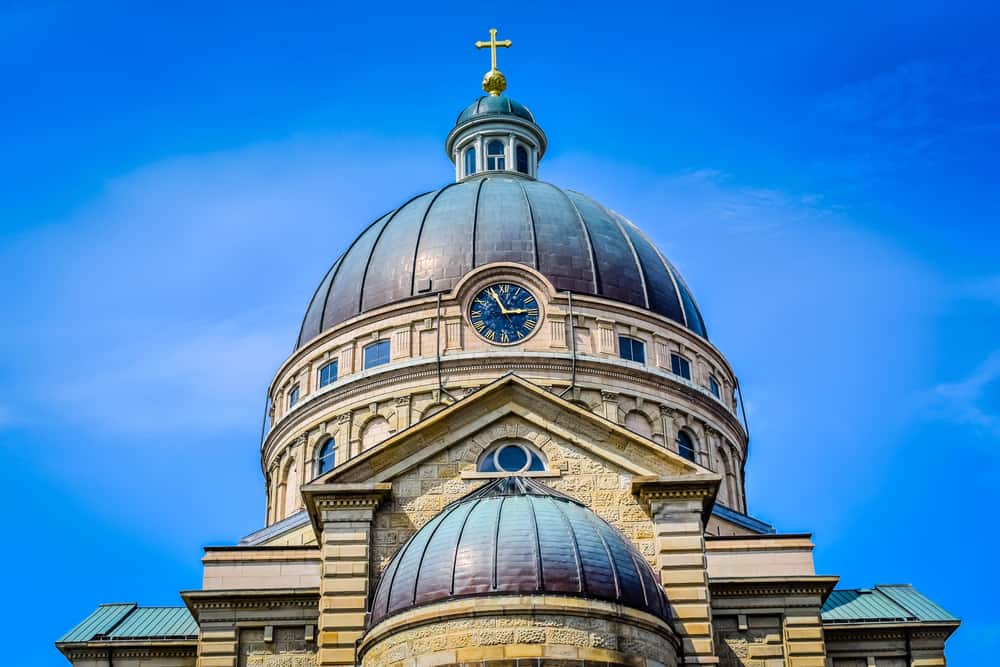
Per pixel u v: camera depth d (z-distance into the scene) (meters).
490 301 85.50
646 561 58.00
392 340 86.06
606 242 91.69
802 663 67.38
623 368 84.50
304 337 93.75
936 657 73.62
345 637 57.28
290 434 89.06
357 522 59.66
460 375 83.25
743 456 93.56
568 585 52.94
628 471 61.06
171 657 73.56
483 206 92.62
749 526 84.00
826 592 68.94
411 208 96.00
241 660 68.00
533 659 51.59
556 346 84.00
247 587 69.69
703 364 90.44
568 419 62.12
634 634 53.53
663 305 90.69
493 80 111.62
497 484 59.94
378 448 60.97
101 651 73.38
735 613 68.62
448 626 52.62
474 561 53.69
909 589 79.94
